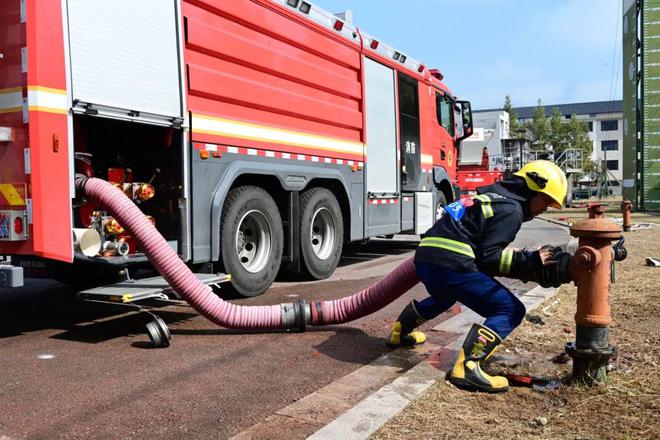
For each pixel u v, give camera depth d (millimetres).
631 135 29594
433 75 12859
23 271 4988
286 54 7637
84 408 3615
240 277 6879
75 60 5008
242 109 6918
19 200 4816
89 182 5289
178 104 6023
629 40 29656
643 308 5969
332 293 7426
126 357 4680
